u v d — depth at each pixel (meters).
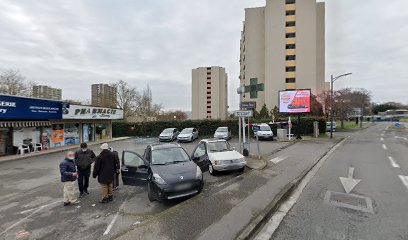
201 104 96.75
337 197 6.88
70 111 22.44
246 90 13.46
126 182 8.33
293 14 52.75
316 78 53.59
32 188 9.30
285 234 4.87
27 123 18.45
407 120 80.31
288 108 24.84
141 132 34.38
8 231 5.54
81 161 7.95
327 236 4.70
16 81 34.78
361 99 54.53
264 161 12.35
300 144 20.19
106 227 5.63
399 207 6.00
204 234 4.75
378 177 8.96
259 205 6.18
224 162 9.95
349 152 15.59
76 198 7.74
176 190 6.87
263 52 56.59
